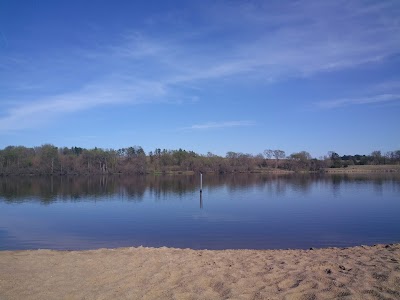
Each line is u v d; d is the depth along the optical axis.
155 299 7.36
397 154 139.38
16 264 10.47
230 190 59.31
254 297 7.18
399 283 7.41
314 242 19.36
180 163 126.56
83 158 116.81
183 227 24.58
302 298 6.98
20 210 35.47
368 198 44.62
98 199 46.19
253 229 23.58
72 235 21.84
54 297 7.49
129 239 20.52
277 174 119.00
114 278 8.90
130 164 119.44
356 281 7.67
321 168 129.62
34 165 110.69
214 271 9.38
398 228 23.80
